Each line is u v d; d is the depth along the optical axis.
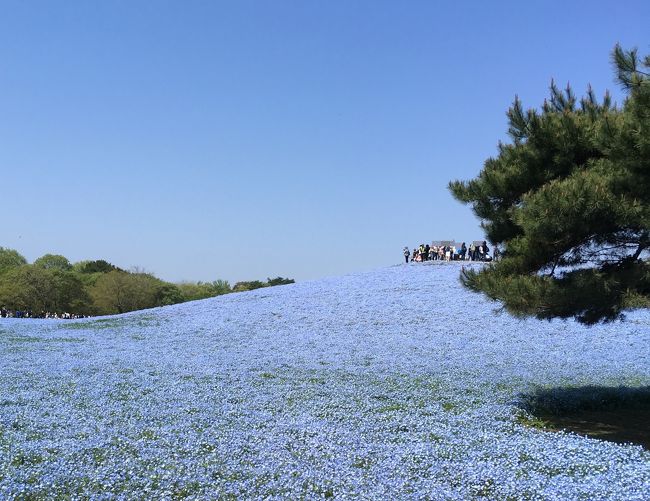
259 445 10.02
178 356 21.91
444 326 28.27
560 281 11.89
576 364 20.88
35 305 73.75
